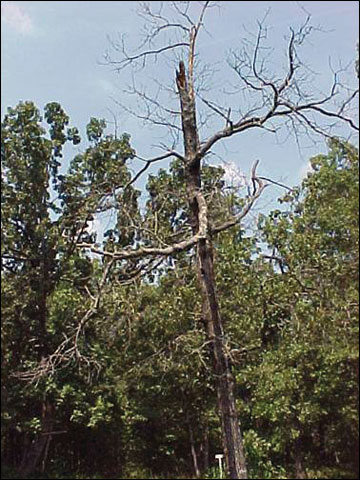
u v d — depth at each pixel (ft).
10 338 80.79
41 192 81.30
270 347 69.00
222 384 37.93
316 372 73.26
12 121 81.97
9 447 89.66
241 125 39.93
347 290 67.05
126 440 91.30
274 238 62.18
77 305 72.18
